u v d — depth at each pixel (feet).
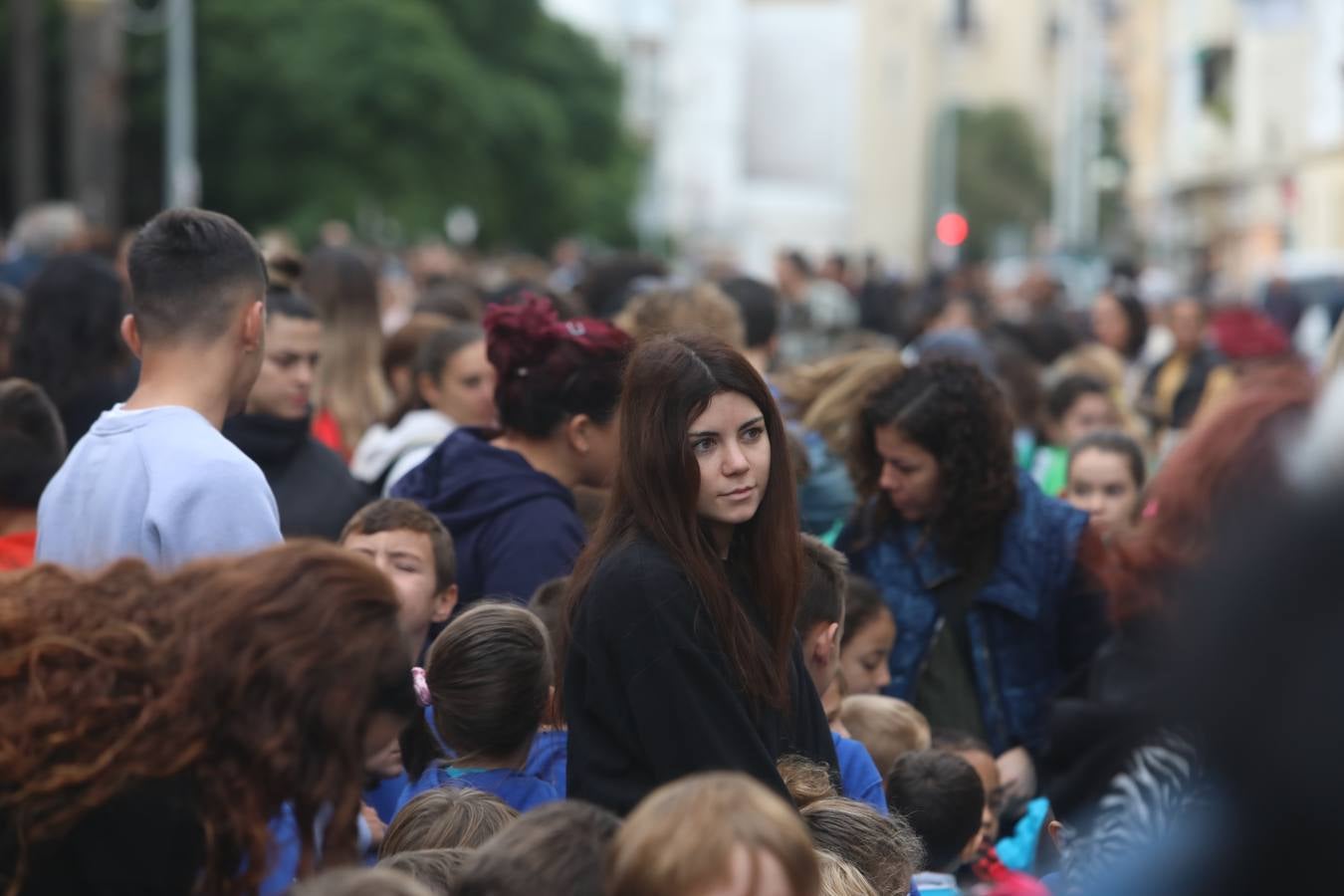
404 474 44.73
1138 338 113.70
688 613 27.12
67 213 129.80
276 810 20.21
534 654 33.22
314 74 407.03
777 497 28.66
